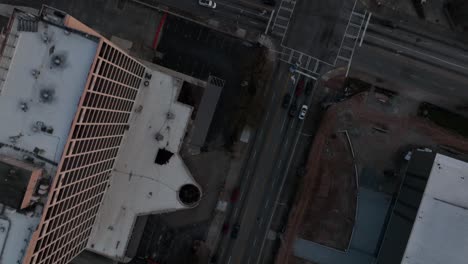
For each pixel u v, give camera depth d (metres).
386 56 73.75
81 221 62.34
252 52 74.62
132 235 74.25
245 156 75.50
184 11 75.19
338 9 73.75
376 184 73.94
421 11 73.44
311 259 74.31
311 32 74.00
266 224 75.44
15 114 48.12
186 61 75.56
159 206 71.69
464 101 73.25
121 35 76.00
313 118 74.56
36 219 46.22
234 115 74.81
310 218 74.44
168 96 70.56
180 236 76.12
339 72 74.00
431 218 63.03
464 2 70.50
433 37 73.69
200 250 75.75
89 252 75.75
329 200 74.19
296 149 74.94
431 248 62.88
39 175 46.16
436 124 73.31
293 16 74.06
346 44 73.81
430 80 73.62
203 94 72.06
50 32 47.47
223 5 74.94
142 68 66.94
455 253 62.56
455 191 63.19
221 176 75.81
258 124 75.12
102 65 49.12
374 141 74.06
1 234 45.91
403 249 63.75
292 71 74.19
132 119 70.94
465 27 72.69
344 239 73.69
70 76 47.81
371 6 73.69
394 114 73.88
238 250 75.69
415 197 65.56
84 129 49.88
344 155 74.19
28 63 47.84
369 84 73.69
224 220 75.88
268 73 74.50
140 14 75.75
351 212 73.75
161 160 71.31
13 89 48.09
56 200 48.59
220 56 75.19
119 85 58.00
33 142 47.84
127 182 71.75
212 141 75.44
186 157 75.50
